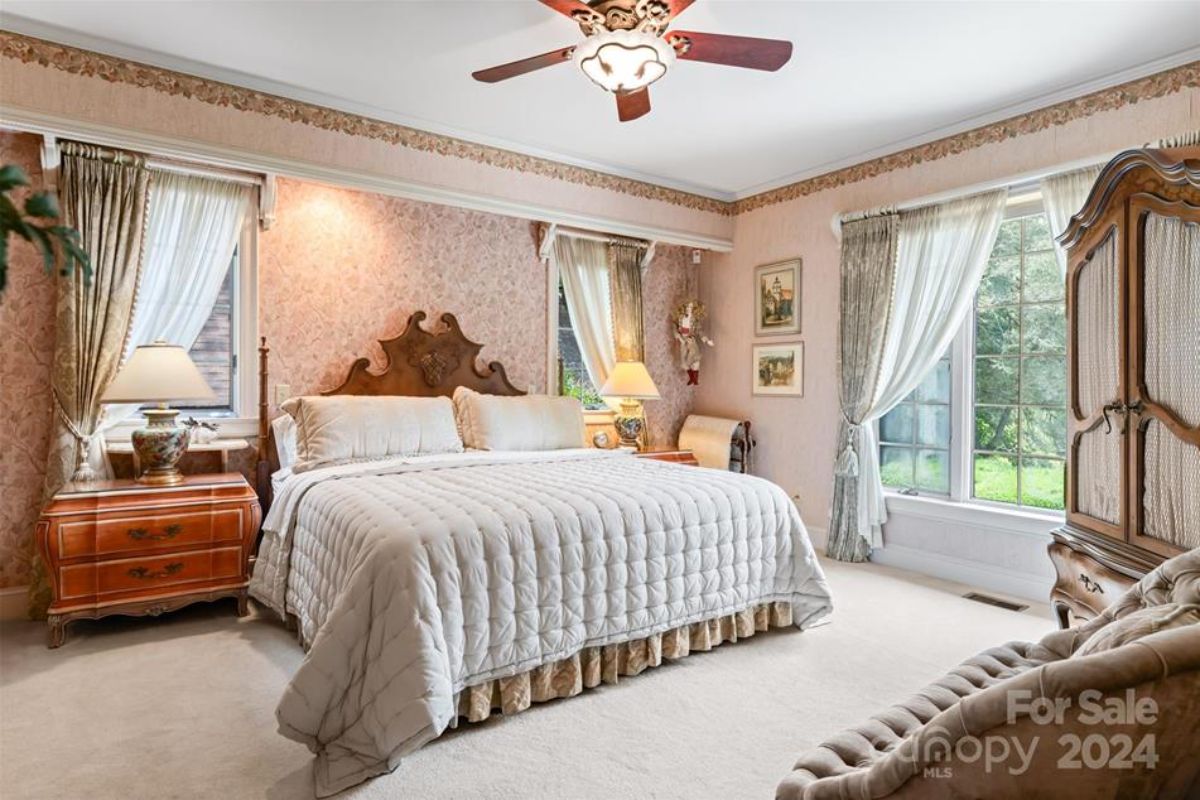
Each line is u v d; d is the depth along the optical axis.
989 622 3.17
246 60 3.15
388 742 1.88
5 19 2.79
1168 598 1.38
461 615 2.12
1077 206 3.31
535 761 1.98
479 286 4.54
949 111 3.67
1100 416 2.22
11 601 3.16
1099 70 3.15
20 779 1.85
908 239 4.08
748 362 5.23
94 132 2.99
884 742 1.31
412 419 3.74
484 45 3.00
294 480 3.15
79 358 3.18
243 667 2.62
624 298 5.12
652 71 2.41
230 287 3.75
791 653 2.80
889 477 4.40
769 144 4.20
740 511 2.91
